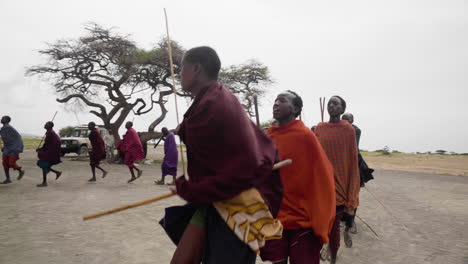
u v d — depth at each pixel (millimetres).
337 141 4832
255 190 2191
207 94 2168
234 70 31828
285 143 3475
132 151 12453
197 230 2297
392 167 27828
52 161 11016
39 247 4879
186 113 2305
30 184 11344
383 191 13141
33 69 24672
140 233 5848
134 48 26109
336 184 4738
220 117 2047
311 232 3324
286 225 3318
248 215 2141
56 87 25547
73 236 5504
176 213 2395
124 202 8680
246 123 2117
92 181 12758
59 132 50938
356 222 7566
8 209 7250
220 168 2072
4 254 4527
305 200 3369
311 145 3408
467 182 17703
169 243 5344
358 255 5230
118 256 4656
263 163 2193
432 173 23109
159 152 39844
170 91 27172
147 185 12133
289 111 3660
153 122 25828
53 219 6570
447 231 6938
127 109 26062
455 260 5117
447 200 11266
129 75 25250
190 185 2082
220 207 2170
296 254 3291
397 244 5906
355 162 4836
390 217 8188
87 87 26734
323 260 4883
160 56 25625
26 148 34969
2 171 14992
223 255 2219
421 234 6641
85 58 25125
